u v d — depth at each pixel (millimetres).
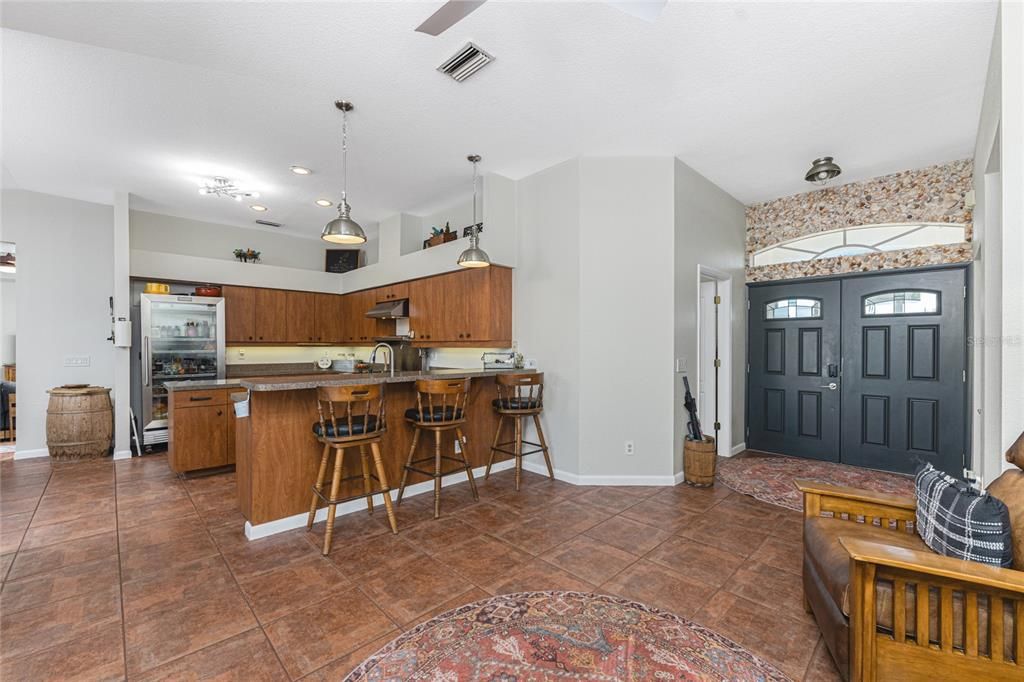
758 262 5141
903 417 4211
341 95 2885
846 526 1922
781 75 2662
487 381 4184
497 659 1724
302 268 6789
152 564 2463
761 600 2125
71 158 3869
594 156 3859
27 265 4742
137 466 4461
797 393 4836
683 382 3965
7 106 3008
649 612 2025
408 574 2355
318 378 3293
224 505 3383
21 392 4719
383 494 2877
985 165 2613
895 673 1413
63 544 2715
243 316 5797
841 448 4535
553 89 2820
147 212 5492
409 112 3105
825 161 3838
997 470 2340
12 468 4367
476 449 4094
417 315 5238
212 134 3432
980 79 2672
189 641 1826
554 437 4086
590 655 1745
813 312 4742
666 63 2549
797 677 1632
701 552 2604
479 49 2412
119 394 4738
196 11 2074
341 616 1996
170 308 5016
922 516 1711
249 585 2250
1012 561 1410
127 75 2668
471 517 3131
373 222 6020
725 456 4789
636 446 3850
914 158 3848
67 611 2025
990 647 1322
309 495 3035
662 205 3830
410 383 3600
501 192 4344
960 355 3932
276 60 2494
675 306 3840
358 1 2039
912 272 4172
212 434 4164
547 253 4160
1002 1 1971
